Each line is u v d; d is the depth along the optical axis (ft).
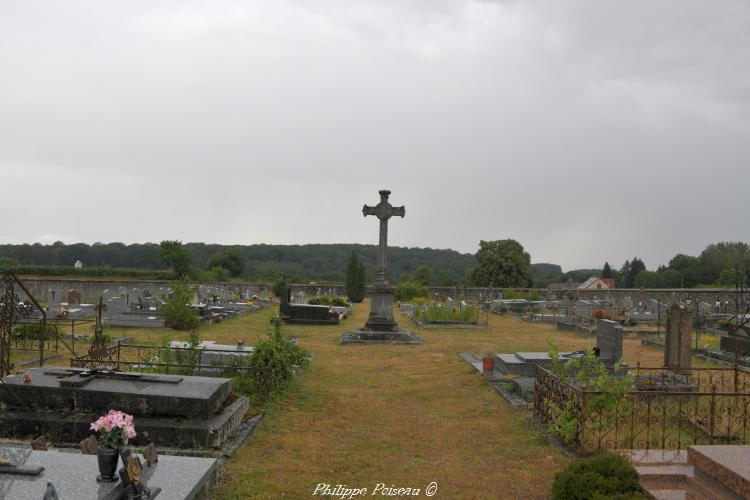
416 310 108.47
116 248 275.39
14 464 17.70
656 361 57.82
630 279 295.48
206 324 87.25
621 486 19.60
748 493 16.35
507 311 124.98
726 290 144.56
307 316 90.68
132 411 26.71
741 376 48.01
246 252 322.14
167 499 16.67
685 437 29.48
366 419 33.30
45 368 30.19
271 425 30.68
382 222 78.23
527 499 21.79
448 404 37.35
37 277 150.71
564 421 27.37
